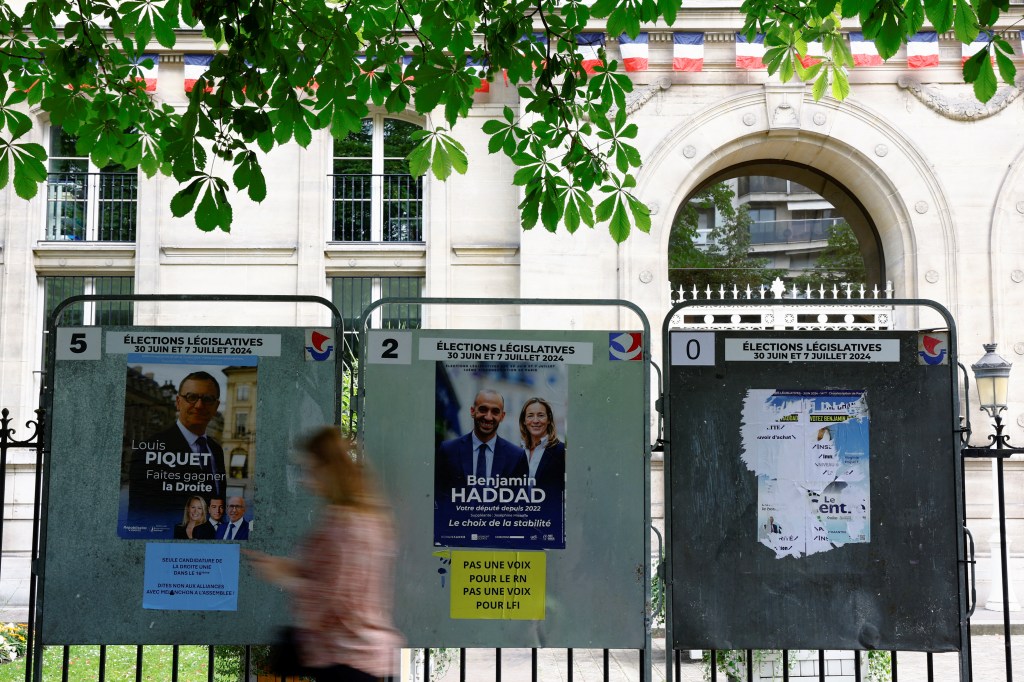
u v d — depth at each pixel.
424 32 7.48
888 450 5.41
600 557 5.32
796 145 16.88
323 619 4.60
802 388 5.43
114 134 7.27
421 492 5.31
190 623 5.31
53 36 7.19
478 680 9.73
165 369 5.41
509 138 7.17
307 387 5.40
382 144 17.52
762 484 5.39
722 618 5.34
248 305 16.80
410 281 17.23
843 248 17.84
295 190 16.98
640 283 16.31
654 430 14.84
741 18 16.42
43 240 17.09
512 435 5.35
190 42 16.59
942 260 16.50
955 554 5.37
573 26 7.34
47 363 5.41
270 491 5.36
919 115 16.67
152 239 16.78
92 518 5.35
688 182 16.61
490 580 5.30
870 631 5.34
